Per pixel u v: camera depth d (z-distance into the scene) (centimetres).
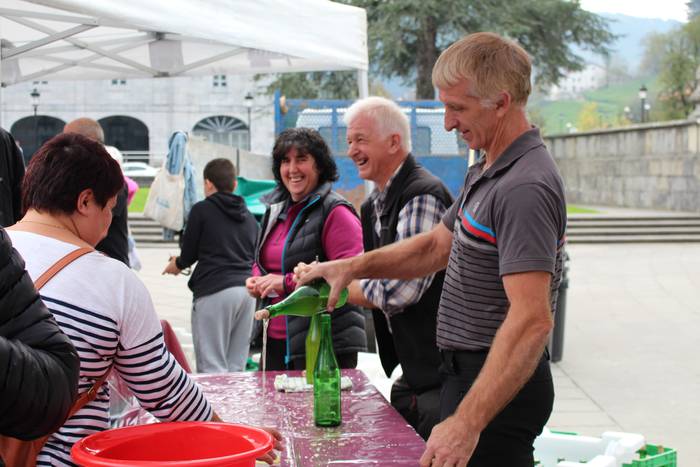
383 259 308
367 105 369
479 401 231
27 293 178
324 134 1221
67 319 217
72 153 229
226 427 208
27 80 745
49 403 174
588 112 7762
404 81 3122
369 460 254
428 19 2880
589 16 2959
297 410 309
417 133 1229
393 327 354
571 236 2316
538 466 376
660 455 376
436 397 343
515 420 266
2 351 165
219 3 487
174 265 616
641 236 2333
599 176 3294
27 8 583
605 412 672
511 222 242
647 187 2969
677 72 5003
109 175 233
